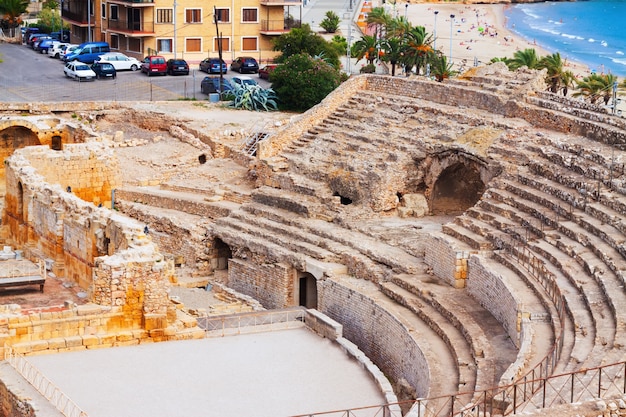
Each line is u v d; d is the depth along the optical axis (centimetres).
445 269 7981
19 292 7400
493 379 6500
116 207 9906
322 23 16512
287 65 11981
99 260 6956
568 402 5322
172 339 7106
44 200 7950
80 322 6875
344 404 6506
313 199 9344
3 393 6419
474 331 7144
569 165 8425
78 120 11369
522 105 9400
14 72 13862
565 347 6247
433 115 9806
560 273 7275
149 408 6319
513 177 8619
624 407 5081
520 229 8006
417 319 7600
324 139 9994
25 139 10031
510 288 7150
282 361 7025
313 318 7488
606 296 6750
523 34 17438
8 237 8562
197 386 6594
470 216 8419
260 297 8881
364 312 7994
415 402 6162
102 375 6606
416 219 9138
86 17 15725
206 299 8481
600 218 7694
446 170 9244
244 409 6384
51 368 6650
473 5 19988
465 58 14638
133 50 14900
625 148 8462
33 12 19125
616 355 5931
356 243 8606
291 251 8756
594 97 11088
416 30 12581
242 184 10094
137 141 10994
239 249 9094
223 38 14938
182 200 9769
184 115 11406
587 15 19788
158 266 7012
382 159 9394
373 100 10294
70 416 6100
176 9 14712
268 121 11144
